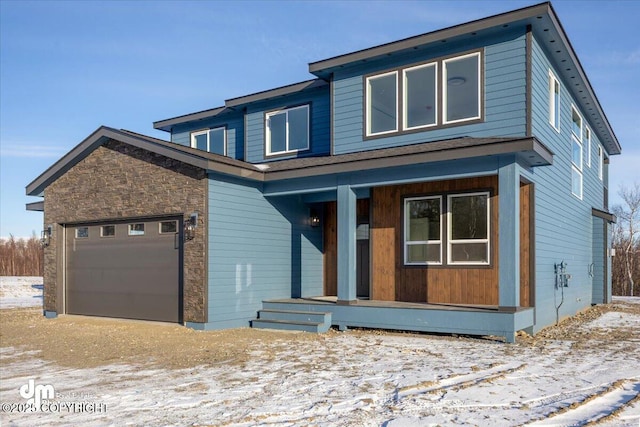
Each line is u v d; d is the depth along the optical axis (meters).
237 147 16.33
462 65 11.30
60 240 14.21
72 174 13.88
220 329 11.38
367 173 11.08
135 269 12.71
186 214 11.53
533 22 10.41
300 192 12.16
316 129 14.27
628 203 38.47
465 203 11.31
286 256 13.33
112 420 5.10
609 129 18.22
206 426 4.84
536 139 9.07
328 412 5.18
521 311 9.64
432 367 7.21
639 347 8.86
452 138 11.25
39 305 19.22
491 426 4.67
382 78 12.40
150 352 8.83
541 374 6.69
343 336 10.41
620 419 4.82
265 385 6.36
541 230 11.18
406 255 11.98
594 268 17.86
